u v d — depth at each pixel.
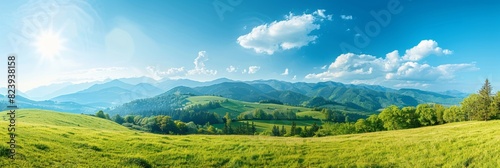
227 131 183.12
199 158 37.66
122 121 182.00
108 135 44.75
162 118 171.88
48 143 34.81
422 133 51.38
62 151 33.69
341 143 45.12
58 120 78.38
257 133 178.62
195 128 186.25
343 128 117.38
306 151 40.94
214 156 38.41
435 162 33.84
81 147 36.50
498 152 32.22
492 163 30.50
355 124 114.56
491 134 39.94
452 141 39.62
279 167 35.84
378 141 44.94
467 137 40.69
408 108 108.44
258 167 35.88
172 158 37.06
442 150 36.75
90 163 32.16
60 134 40.25
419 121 105.75
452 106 106.31
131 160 34.72
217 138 49.03
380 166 34.56
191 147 41.72
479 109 94.94
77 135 41.53
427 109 106.25
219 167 35.62
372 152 39.19
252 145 43.22
